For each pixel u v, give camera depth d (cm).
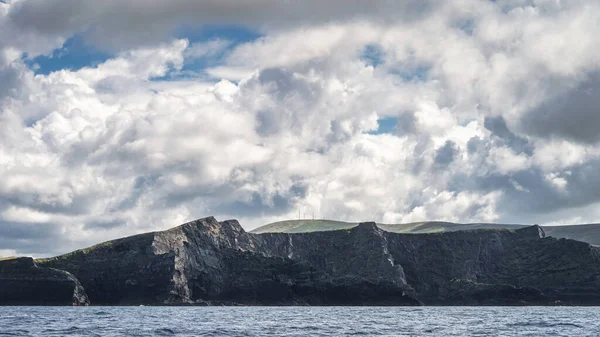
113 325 16088
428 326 16012
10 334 13075
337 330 14512
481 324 16875
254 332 13850
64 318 19512
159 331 14038
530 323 17250
